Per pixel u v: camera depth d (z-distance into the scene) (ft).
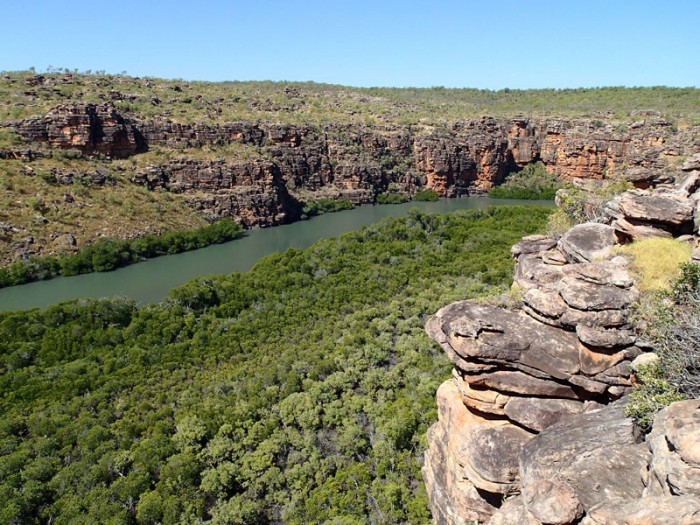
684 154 296.92
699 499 28.02
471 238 263.08
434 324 61.31
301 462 105.91
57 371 150.51
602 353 49.52
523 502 41.65
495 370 53.52
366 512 91.76
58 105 351.67
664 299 48.47
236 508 92.68
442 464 66.13
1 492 93.25
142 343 170.30
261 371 142.61
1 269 253.03
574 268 55.47
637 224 62.95
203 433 111.65
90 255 280.31
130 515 92.84
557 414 51.39
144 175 361.51
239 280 223.92
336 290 208.44
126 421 120.98
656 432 35.73
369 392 126.52
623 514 30.25
